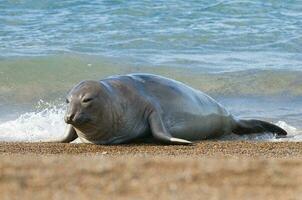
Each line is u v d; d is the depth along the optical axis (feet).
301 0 281.13
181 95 130.31
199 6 269.85
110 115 120.57
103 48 219.82
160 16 258.37
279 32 239.30
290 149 109.09
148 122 124.47
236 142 121.80
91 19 254.88
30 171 69.15
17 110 161.07
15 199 60.49
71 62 197.77
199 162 72.95
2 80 184.55
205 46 226.79
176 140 119.24
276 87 182.60
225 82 185.78
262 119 151.53
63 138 122.93
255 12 265.75
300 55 216.33
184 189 63.16
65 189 63.36
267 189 63.77
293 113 158.30
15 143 118.21
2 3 274.36
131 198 60.70
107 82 124.77
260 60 207.92
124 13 261.24
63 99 174.29
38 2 275.18
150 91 127.85
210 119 134.10
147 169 70.03
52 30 241.96
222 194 61.82
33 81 185.57
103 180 66.08
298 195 61.98
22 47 216.13
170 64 200.64
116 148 114.21
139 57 208.33
